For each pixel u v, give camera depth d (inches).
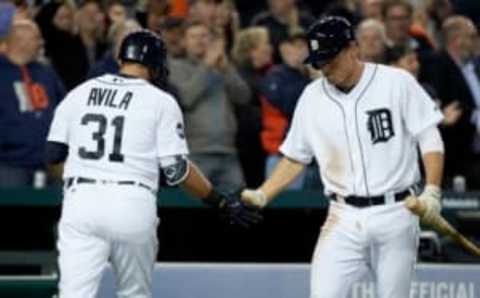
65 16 1728.6
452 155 1700.3
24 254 1460.4
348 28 1063.0
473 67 1770.4
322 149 1078.4
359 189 1059.9
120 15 1748.3
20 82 1550.2
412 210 1035.9
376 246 1066.1
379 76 1069.8
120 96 1079.6
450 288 1235.2
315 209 1462.8
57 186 1476.4
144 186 1067.3
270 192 1112.2
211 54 1656.0
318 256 1071.0
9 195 1430.9
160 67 1105.4
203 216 1482.5
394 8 1807.3
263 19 1839.3
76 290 1047.6
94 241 1058.1
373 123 1059.9
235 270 1242.0
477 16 2021.4
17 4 1726.1
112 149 1064.8
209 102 1633.9
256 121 1669.5
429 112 1066.7
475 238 1413.6
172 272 1238.3
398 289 1066.1
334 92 1075.9
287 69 1668.3
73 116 1085.8
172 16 1717.5
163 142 1074.1
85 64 1731.1
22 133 1541.6
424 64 1744.6
